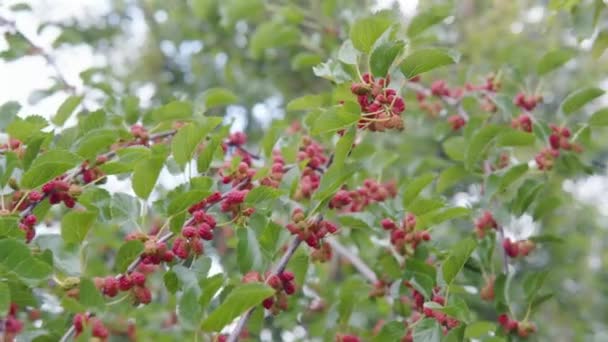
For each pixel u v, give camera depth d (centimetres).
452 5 148
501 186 128
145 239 106
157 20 252
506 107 139
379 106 103
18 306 120
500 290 125
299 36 179
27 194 108
